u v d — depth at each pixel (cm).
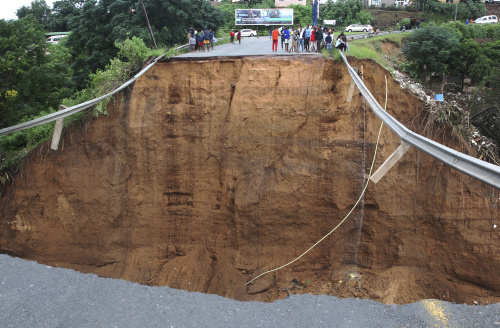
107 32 2780
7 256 1441
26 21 1900
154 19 2684
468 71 2425
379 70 1410
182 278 1344
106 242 1422
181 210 1438
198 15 2962
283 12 4234
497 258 1262
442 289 1291
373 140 1348
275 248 1388
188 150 1432
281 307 1158
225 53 1880
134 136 1430
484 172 523
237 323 1052
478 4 5262
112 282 1275
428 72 2467
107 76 1501
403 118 1403
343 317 1108
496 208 1283
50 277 1292
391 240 1351
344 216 1366
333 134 1367
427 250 1340
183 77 1459
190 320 1055
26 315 1048
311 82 1398
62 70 2070
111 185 1424
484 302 1241
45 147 1469
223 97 1433
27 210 1469
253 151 1390
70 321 1024
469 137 1395
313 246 1377
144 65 1498
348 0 4878
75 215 1445
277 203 1372
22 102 1828
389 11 5947
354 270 1357
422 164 1340
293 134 1377
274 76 1423
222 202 1416
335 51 1487
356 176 1351
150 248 1437
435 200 1325
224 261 1391
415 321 1114
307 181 1368
